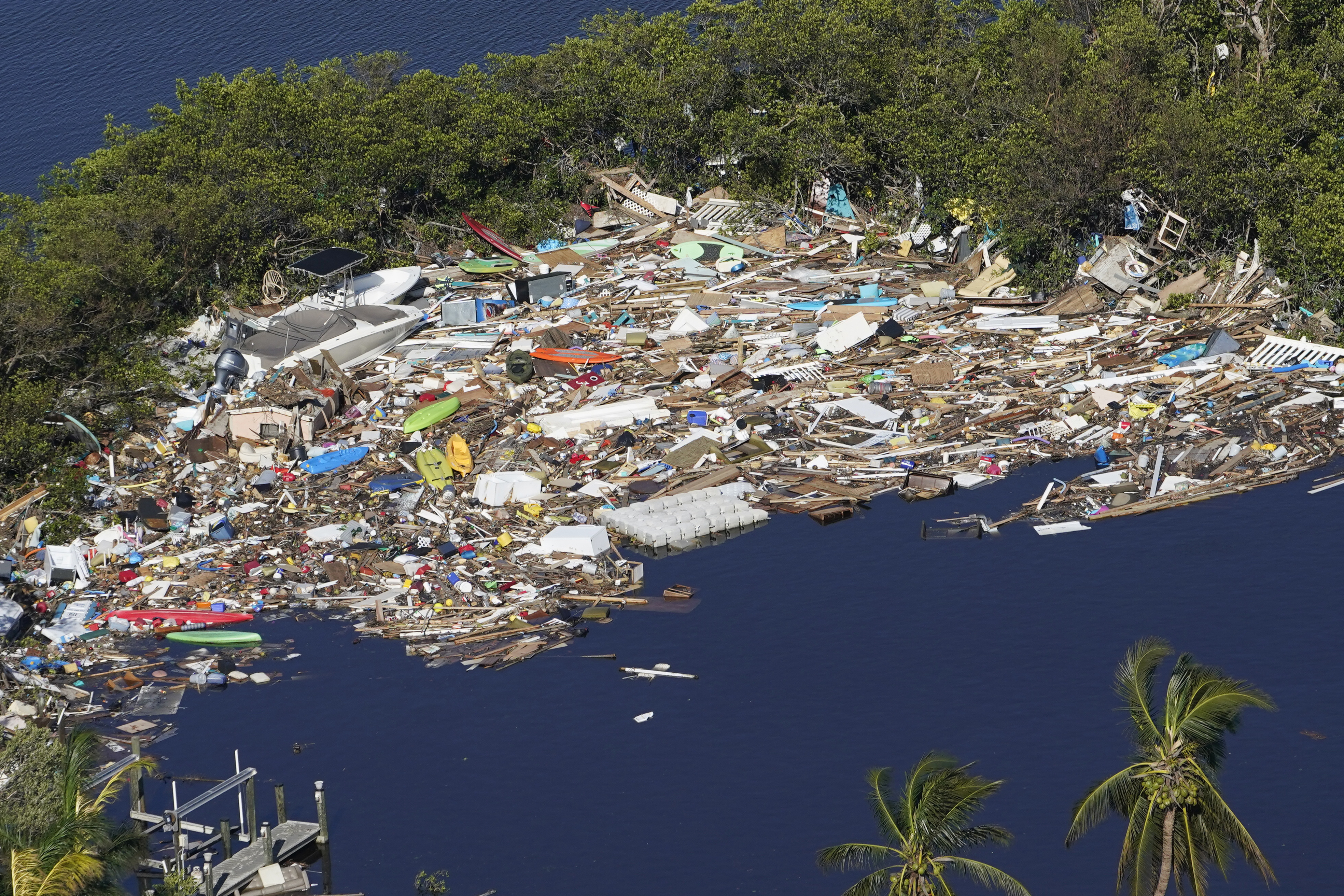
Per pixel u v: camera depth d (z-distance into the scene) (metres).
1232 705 84.06
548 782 111.88
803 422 156.88
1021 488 146.00
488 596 132.25
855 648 125.12
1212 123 187.12
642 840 105.81
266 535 142.12
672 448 152.88
